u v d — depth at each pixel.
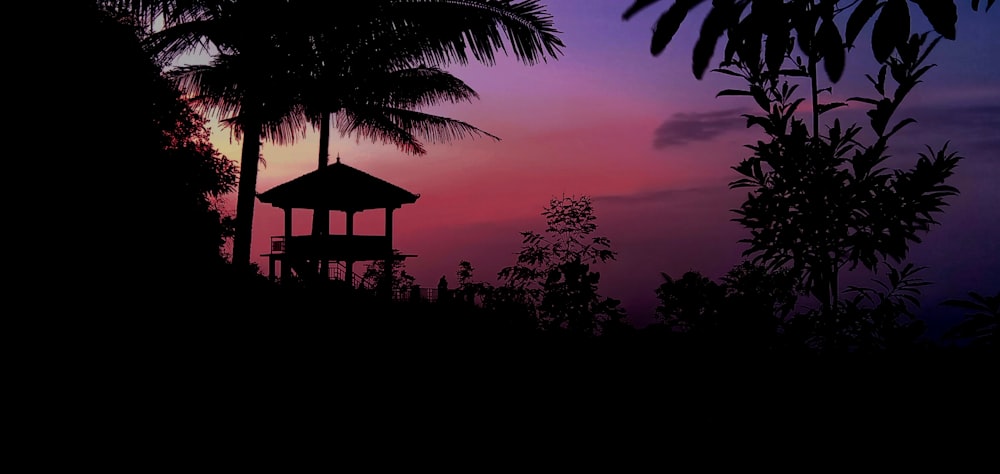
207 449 3.99
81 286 4.91
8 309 4.39
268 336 6.29
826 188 3.35
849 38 1.24
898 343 3.10
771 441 3.22
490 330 5.82
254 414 4.57
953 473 2.73
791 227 3.49
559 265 5.19
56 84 5.55
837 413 3.18
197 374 4.93
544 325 5.39
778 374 3.41
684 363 3.64
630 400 3.85
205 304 6.05
